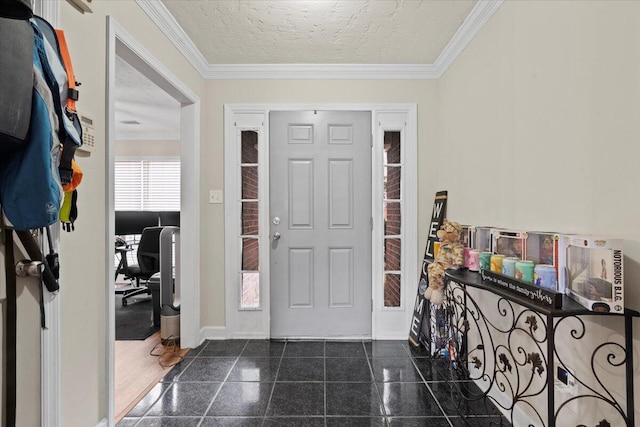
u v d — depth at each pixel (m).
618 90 1.12
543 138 1.50
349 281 2.95
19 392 1.14
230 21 2.21
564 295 1.27
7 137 0.85
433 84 2.90
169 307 2.79
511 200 1.75
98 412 1.54
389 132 2.96
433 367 2.34
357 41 2.47
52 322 1.25
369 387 2.07
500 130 1.86
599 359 1.19
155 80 2.20
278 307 2.94
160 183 5.64
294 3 2.02
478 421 1.72
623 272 1.07
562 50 1.38
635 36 1.06
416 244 2.89
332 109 2.90
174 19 2.17
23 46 0.88
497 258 1.60
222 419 1.75
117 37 1.67
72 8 1.38
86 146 1.45
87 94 1.47
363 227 2.95
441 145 2.80
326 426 1.69
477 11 2.04
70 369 1.37
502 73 1.84
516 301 1.27
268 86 2.91
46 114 0.96
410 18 2.17
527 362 1.47
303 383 2.12
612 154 1.15
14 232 1.11
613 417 1.13
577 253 1.20
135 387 2.07
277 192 2.93
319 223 2.94
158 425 1.71
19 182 0.94
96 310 1.53
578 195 1.30
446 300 2.16
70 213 1.25
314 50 2.61
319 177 2.94
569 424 1.33
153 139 5.64
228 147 2.89
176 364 2.40
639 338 1.04
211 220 2.91
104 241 1.59
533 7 1.57
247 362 2.43
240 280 2.94
